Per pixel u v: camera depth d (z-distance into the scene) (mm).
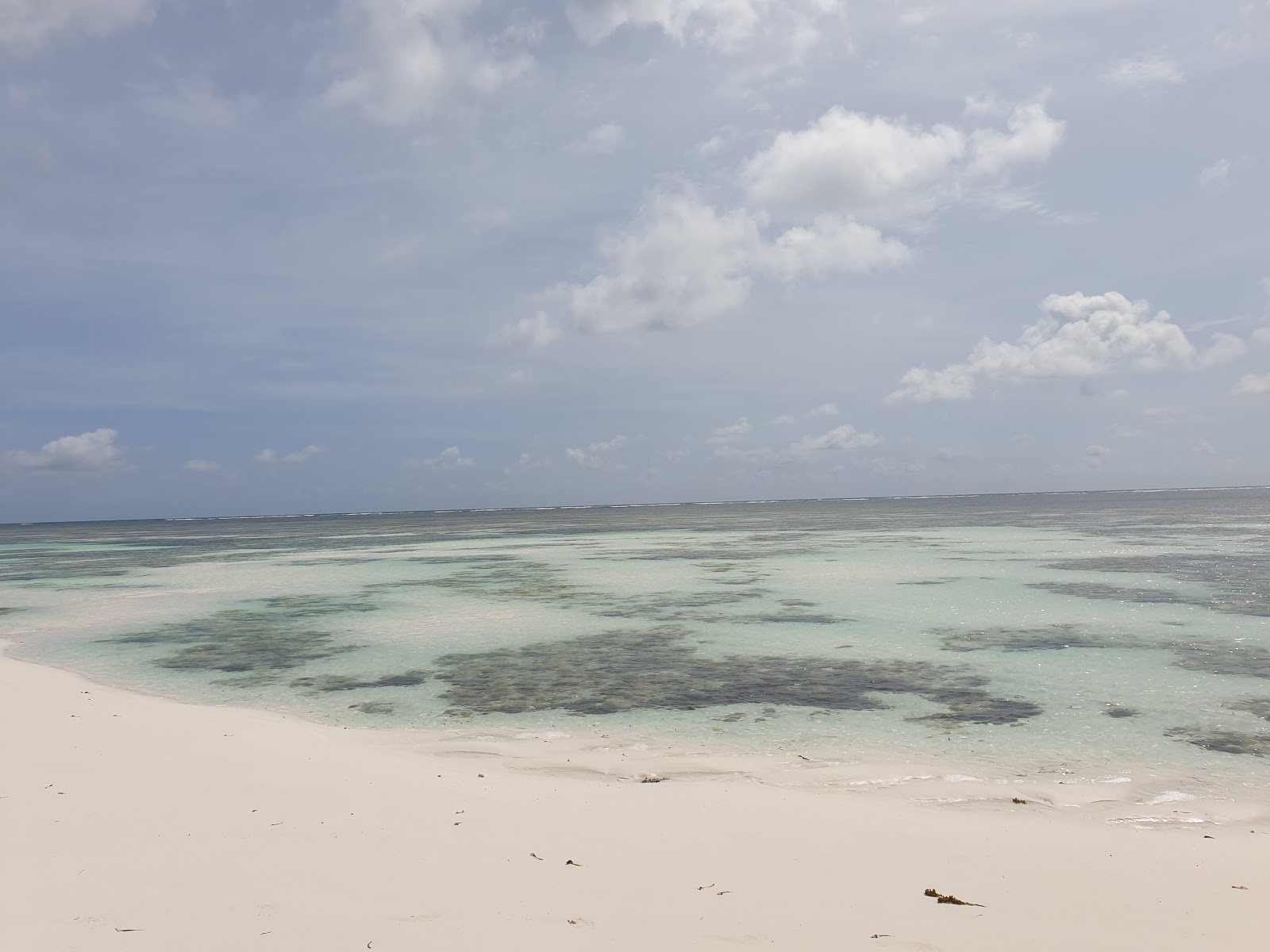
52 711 13117
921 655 17578
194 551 61656
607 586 30984
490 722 13188
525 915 5824
